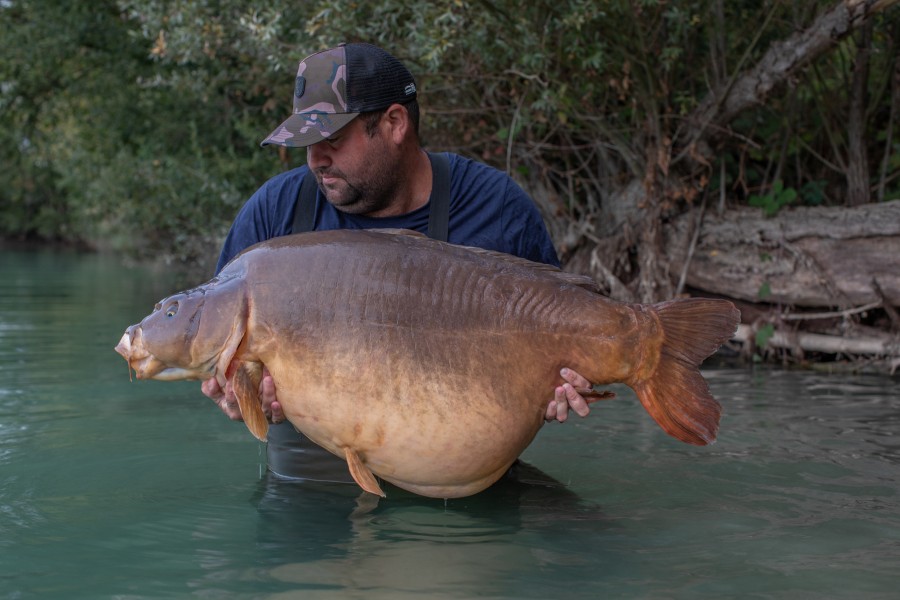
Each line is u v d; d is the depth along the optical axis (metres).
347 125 3.10
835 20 6.54
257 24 7.78
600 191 8.27
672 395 2.81
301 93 3.09
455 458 2.82
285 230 3.45
